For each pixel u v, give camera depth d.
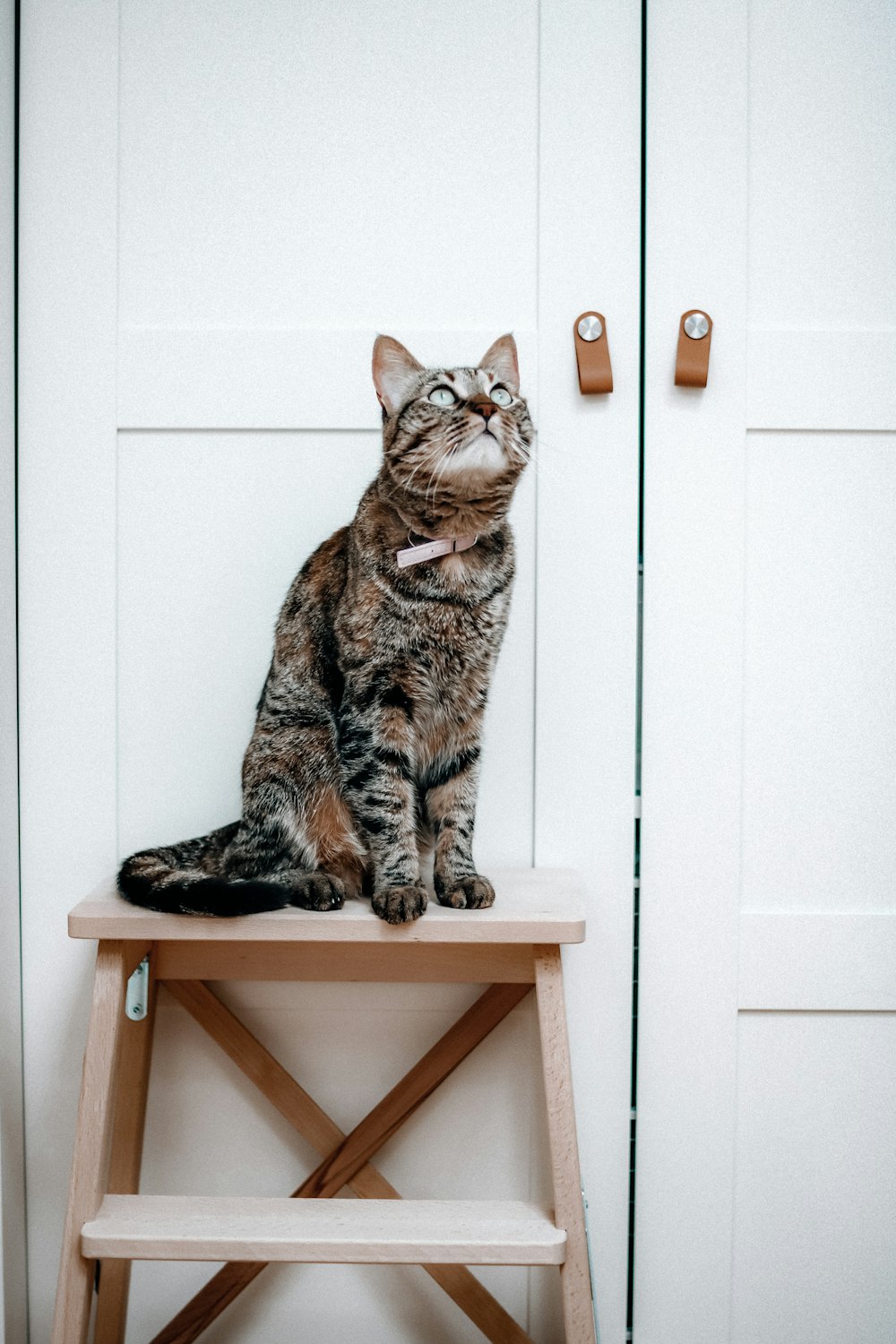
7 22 1.01
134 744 1.06
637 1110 1.07
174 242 1.05
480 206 1.05
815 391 1.05
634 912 1.08
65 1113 1.07
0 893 1.02
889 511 1.06
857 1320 1.08
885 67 1.05
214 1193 1.07
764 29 1.04
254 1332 1.07
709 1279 1.07
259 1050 1.03
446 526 0.90
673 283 1.05
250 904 0.83
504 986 1.02
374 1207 0.87
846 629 1.07
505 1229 0.84
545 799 1.06
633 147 1.04
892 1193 1.08
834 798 1.07
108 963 0.88
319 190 1.05
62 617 1.05
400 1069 1.07
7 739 1.03
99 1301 0.99
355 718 0.90
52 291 1.04
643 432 1.06
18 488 1.05
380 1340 1.07
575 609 1.05
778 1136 1.08
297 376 1.05
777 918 1.07
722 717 1.06
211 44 1.04
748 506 1.06
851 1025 1.07
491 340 1.05
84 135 1.04
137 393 1.05
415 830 0.95
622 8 1.04
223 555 1.06
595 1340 0.83
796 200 1.05
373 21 1.04
